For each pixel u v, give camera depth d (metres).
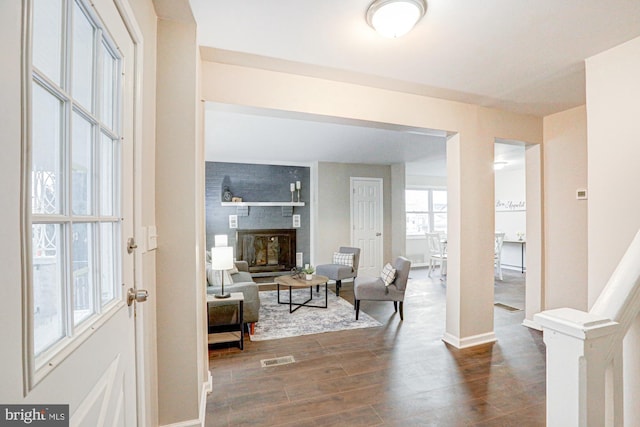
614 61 1.97
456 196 2.96
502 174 7.72
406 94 2.70
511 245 7.45
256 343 3.03
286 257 6.42
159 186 1.66
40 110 0.66
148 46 1.50
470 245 2.98
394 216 6.50
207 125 3.63
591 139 2.08
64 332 0.73
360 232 6.36
